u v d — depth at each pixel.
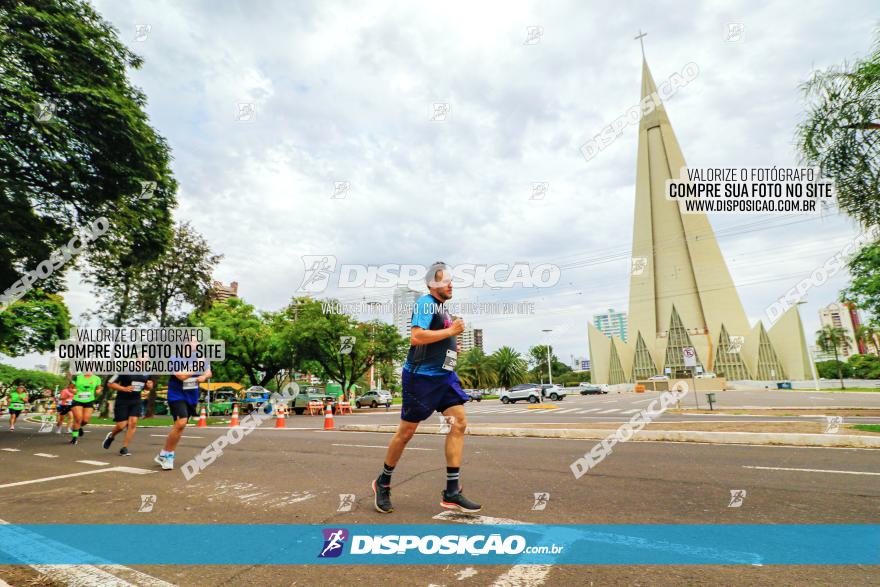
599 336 93.06
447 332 3.32
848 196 8.53
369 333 35.69
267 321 37.25
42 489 4.55
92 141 12.01
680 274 85.00
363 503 3.80
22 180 11.79
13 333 18.81
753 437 7.52
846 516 3.30
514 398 36.12
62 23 11.39
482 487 4.37
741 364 78.69
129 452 7.79
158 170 14.01
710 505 3.63
